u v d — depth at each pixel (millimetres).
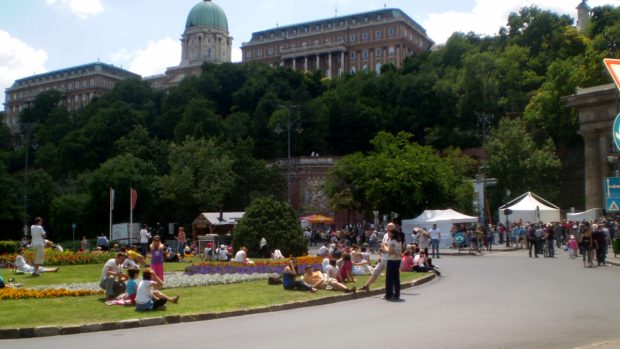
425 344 10211
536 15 108250
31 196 90062
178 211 71875
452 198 56719
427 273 24812
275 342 10852
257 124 96938
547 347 9805
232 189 76125
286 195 82562
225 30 192875
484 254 41656
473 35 128250
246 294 18391
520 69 99188
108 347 10859
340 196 66750
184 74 179750
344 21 170500
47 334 12742
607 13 96938
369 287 19672
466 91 93500
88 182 74625
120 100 119688
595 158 62406
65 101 188625
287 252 35469
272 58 178125
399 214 55219
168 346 10742
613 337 10750
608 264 29812
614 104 60469
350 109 96000
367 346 10164
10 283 21312
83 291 18219
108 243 44812
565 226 46531
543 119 79062
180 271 28094
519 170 69500
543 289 19250
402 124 95562
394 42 160250
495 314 13906
